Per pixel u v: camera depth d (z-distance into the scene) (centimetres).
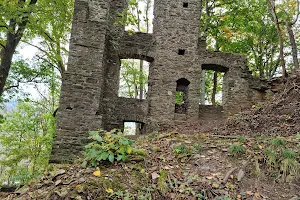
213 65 1360
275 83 1288
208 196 418
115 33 1275
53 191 403
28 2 1143
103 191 409
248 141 616
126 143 486
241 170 484
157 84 1279
